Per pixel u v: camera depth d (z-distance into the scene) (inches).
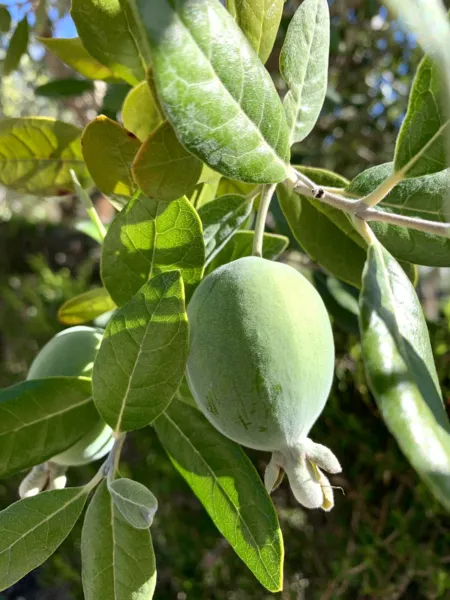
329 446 13.1
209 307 5.0
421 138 5.1
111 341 5.3
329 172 7.1
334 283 10.6
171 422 6.6
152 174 5.1
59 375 6.5
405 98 18.6
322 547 14.5
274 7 5.7
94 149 6.2
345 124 18.9
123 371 5.4
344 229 7.4
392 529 12.8
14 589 27.8
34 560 5.8
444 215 6.3
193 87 4.1
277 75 15.5
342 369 13.2
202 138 4.3
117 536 6.0
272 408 4.7
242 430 4.9
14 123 7.7
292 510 14.9
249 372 4.7
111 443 6.9
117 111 10.3
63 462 6.7
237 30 4.4
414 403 4.2
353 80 19.0
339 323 10.6
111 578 6.0
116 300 5.9
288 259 13.1
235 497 6.1
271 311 4.8
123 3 5.7
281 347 4.7
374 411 12.7
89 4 5.7
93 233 11.6
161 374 5.4
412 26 3.2
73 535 18.7
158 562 16.9
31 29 11.6
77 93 12.1
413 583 13.2
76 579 18.5
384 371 4.3
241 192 7.6
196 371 5.0
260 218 5.9
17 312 31.7
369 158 19.2
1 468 6.0
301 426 5.0
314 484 5.2
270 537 5.9
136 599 5.9
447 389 11.6
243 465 6.2
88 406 6.3
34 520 5.9
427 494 11.8
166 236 5.7
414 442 3.9
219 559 15.6
